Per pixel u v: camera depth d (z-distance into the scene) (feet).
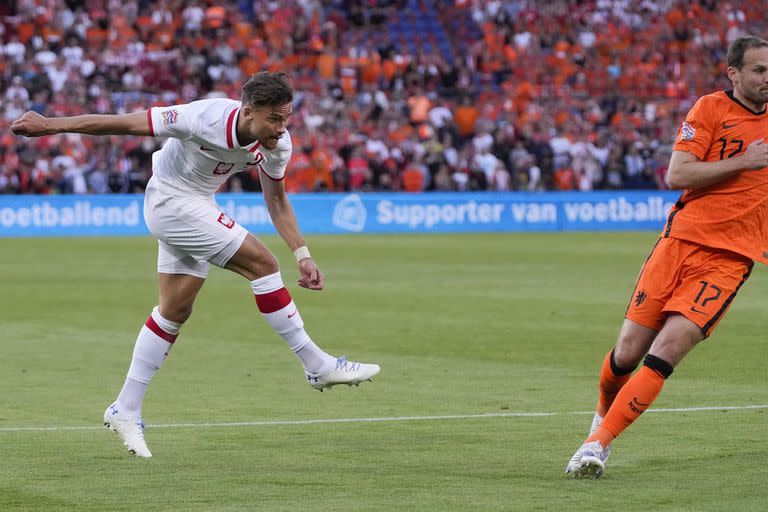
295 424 84.58
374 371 74.90
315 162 355.97
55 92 351.25
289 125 363.97
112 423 73.67
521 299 174.09
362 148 360.48
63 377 107.04
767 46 65.46
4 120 336.08
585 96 398.62
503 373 108.68
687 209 67.10
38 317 154.81
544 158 372.58
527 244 298.15
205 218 72.74
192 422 85.66
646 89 420.77
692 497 61.26
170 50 385.91
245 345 128.98
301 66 394.11
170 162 73.05
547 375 107.45
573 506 59.52
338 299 174.81
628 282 200.13
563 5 438.40
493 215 360.28
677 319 65.57
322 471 68.85
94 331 141.08
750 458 71.31
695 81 426.51
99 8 387.75
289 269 228.22
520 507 59.41
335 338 133.49
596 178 376.27
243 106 69.41
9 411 90.17
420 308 162.91
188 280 74.49
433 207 355.77
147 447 74.43
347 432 81.46
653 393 65.16
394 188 361.30
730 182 66.08
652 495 61.82
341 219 347.97
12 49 364.17
